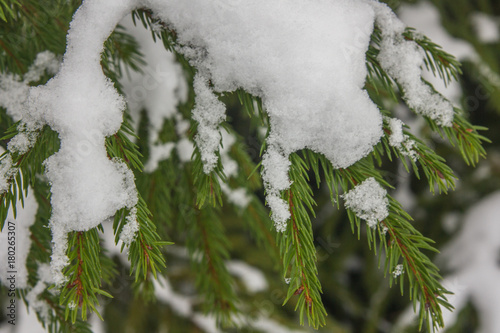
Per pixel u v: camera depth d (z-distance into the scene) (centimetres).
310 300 85
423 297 87
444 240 181
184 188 104
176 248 163
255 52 88
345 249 206
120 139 87
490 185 183
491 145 188
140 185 100
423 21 147
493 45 154
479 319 150
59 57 96
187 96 102
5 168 86
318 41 88
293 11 88
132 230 85
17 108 96
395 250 88
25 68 96
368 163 90
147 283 106
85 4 88
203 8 89
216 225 105
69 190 85
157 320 145
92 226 85
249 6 88
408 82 91
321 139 88
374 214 88
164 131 101
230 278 105
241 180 105
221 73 89
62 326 95
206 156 90
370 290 203
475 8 162
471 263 163
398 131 88
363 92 88
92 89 86
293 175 88
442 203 189
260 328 144
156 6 89
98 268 85
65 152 85
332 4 89
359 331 205
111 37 94
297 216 87
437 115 90
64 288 84
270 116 88
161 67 101
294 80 87
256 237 108
